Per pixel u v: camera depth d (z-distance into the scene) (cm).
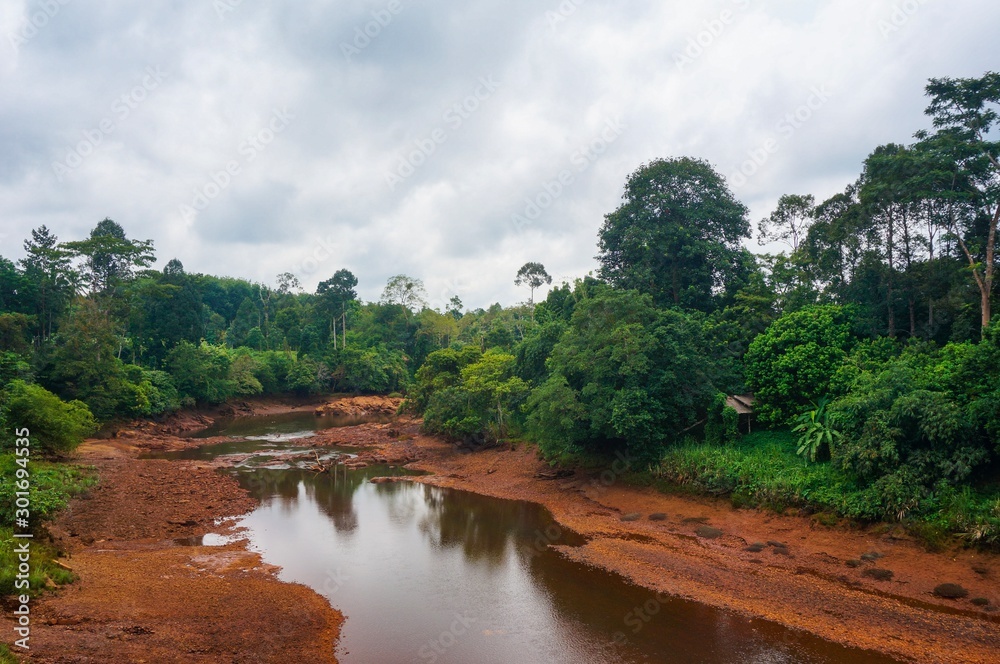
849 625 1554
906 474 1972
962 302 2695
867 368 2553
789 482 2303
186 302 7106
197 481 3291
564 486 3111
